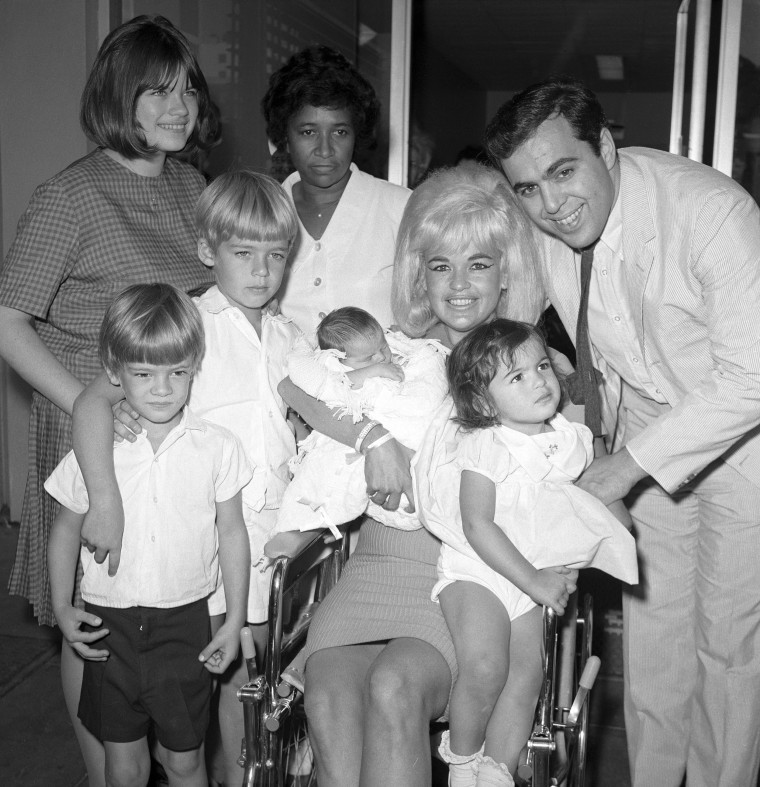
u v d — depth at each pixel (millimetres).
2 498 5262
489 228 2225
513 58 11922
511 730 1971
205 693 2199
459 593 2018
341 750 1914
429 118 10820
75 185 2221
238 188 2199
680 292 2107
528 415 2012
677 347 2191
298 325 2842
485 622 1970
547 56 11711
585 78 13484
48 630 3871
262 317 2381
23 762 2887
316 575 2580
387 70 5152
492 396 2033
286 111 2793
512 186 2139
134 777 2205
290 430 2361
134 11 4625
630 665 2588
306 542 2189
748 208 2066
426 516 2068
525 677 1994
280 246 2236
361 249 2838
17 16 4801
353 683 1979
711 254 2023
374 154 5180
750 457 2264
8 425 5188
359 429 2145
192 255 2432
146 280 2293
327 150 2775
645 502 2479
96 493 2055
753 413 2020
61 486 2127
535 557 1983
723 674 2398
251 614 2320
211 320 2275
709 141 4789
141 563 2090
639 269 2148
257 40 4859
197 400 2252
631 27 9664
